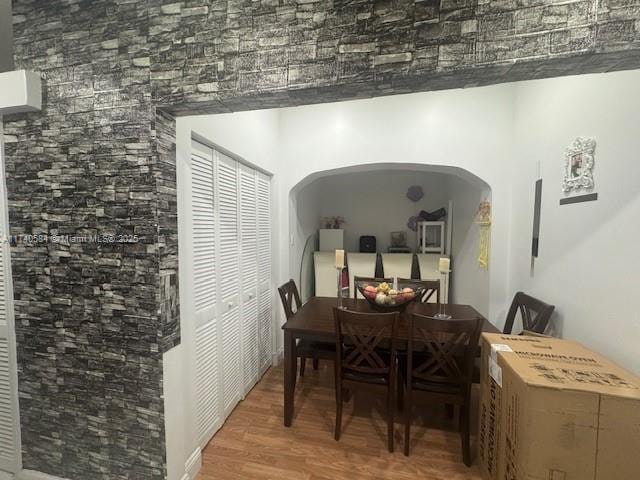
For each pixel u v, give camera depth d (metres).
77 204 1.46
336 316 1.85
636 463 1.10
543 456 1.18
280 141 3.05
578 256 1.70
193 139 1.75
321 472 1.71
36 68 1.48
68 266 1.49
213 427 1.97
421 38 1.10
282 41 1.22
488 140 2.62
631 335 1.33
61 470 1.57
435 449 1.88
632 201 1.33
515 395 1.29
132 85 1.38
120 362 1.45
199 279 1.80
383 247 4.93
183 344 1.58
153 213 1.38
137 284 1.41
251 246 2.54
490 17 1.04
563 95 1.86
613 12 0.95
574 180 1.73
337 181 5.02
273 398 2.44
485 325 2.19
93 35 1.41
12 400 1.60
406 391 1.81
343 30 1.16
